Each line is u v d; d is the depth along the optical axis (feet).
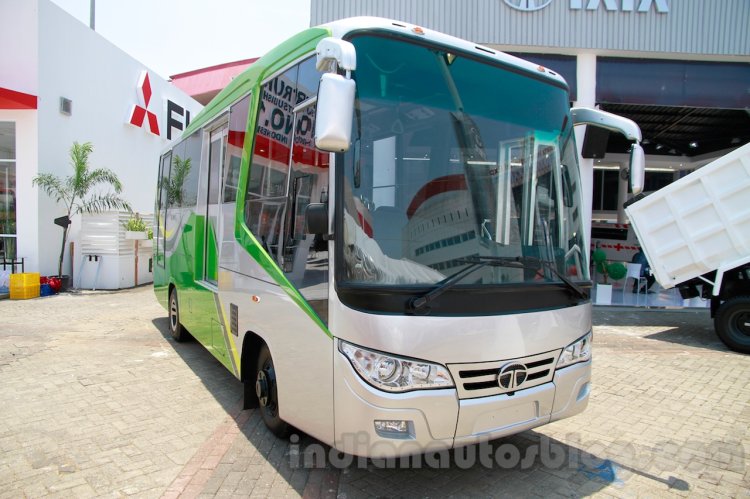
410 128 10.68
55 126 41.11
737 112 42.86
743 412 16.80
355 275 9.79
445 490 11.50
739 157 24.66
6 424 14.67
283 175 12.29
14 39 39.06
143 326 28.43
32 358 21.56
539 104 12.81
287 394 11.86
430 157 10.79
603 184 64.64
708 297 27.43
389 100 10.56
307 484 11.56
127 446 13.34
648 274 43.57
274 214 12.66
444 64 11.45
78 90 43.70
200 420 15.15
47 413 15.53
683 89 35.60
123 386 18.13
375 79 10.50
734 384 19.88
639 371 21.62
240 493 11.14
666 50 34.19
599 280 48.83
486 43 33.32
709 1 34.19
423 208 10.48
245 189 14.57
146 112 53.78
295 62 12.24
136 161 52.95
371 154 10.20
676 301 39.52
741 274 26.43
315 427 10.78
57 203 41.73
